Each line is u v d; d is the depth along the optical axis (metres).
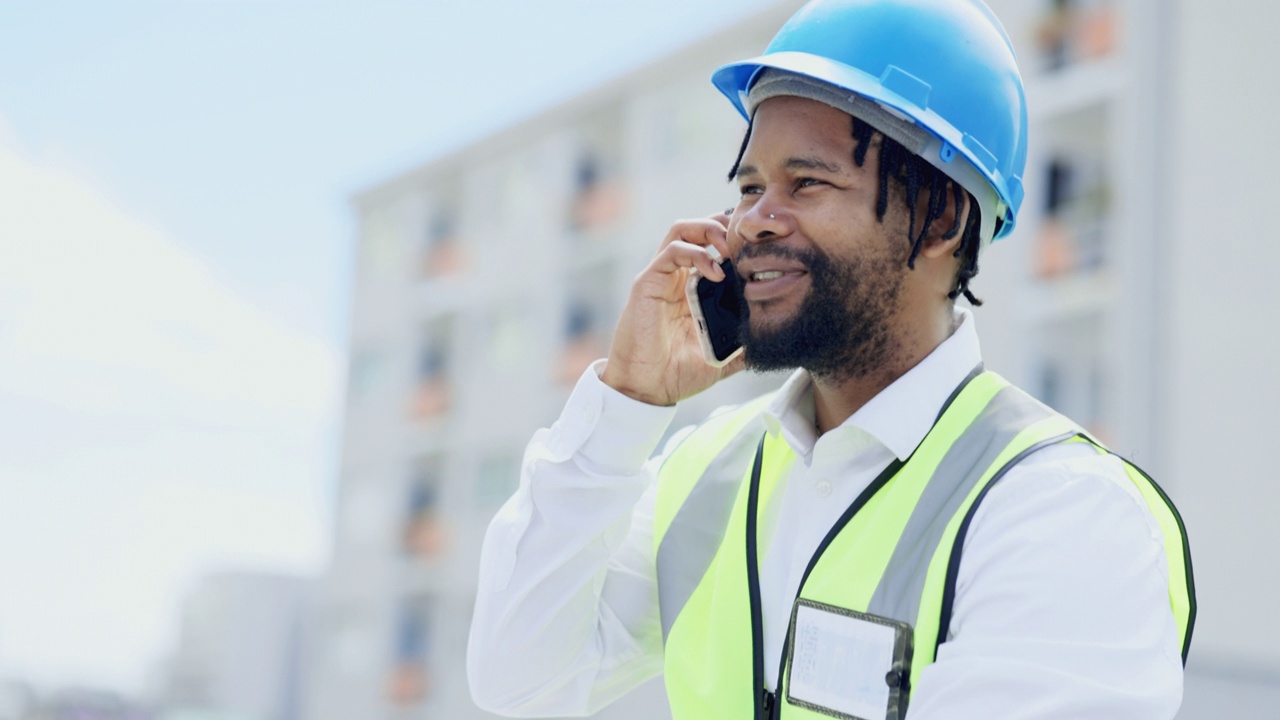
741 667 1.51
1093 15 13.48
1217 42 10.23
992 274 13.70
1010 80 1.54
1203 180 10.12
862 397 1.53
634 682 1.81
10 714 37.16
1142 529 1.34
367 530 26.22
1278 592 9.04
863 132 1.44
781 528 1.55
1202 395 9.80
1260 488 9.34
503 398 23.94
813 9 1.54
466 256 25.20
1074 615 1.27
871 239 1.44
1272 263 9.69
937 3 1.52
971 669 1.26
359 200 28.03
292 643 35.66
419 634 24.73
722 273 1.62
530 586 1.66
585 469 1.65
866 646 1.37
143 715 36.03
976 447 1.43
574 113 22.70
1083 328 13.51
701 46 20.11
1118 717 1.23
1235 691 8.91
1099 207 13.45
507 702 1.72
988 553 1.32
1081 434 1.44
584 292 22.81
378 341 26.86
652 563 1.75
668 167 20.64
